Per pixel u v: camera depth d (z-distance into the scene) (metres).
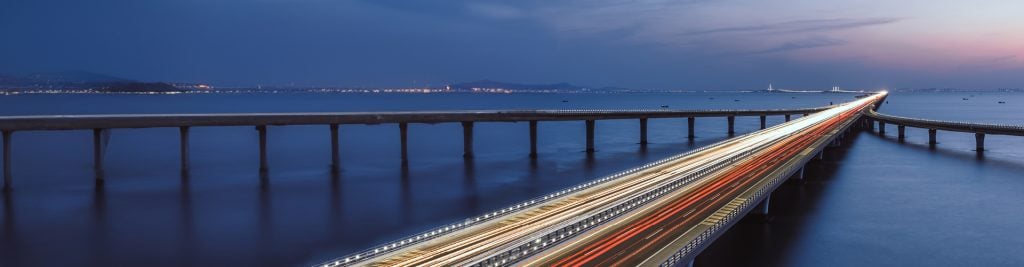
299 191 76.69
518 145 135.00
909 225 60.53
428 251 39.69
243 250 51.84
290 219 62.03
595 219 48.78
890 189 79.19
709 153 94.94
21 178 86.62
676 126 199.12
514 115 113.31
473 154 113.12
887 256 50.88
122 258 49.91
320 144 136.12
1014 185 82.56
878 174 92.06
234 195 74.12
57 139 147.62
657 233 44.66
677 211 51.69
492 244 41.12
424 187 79.50
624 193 59.62
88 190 77.19
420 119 103.69
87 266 48.00
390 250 40.09
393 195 74.12
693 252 40.41
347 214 64.12
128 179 85.69
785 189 79.06
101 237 55.78
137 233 57.09
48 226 59.50
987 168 98.75
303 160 107.69
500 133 168.38
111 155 114.62
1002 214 65.50
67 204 68.88
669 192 60.44
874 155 116.75
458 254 38.88
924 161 107.50
